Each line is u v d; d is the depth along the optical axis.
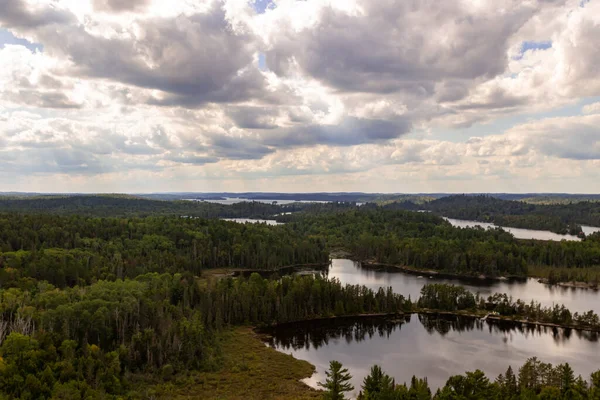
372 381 122.12
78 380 124.06
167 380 145.62
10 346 129.00
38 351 130.62
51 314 152.50
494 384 121.38
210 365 157.62
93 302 163.12
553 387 126.25
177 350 157.25
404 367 169.62
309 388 145.75
